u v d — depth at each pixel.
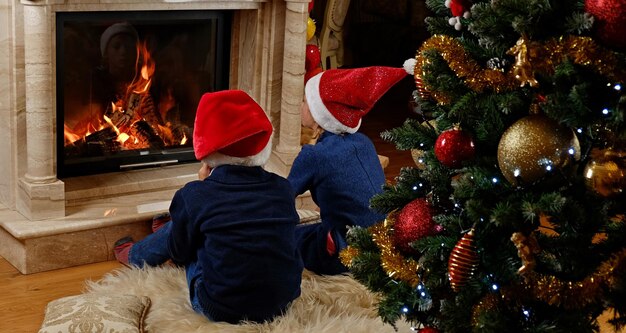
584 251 1.60
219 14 3.47
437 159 1.75
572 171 1.54
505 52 1.60
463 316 1.65
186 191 2.32
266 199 2.31
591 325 1.64
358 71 2.66
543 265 1.63
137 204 3.21
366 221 2.64
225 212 2.27
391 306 1.76
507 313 1.66
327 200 2.66
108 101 3.34
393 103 5.36
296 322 2.32
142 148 3.45
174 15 3.32
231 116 2.29
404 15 5.87
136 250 2.76
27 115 2.91
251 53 3.52
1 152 3.04
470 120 1.65
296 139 3.52
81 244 3.01
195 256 2.45
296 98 3.46
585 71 1.53
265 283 2.28
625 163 1.50
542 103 1.50
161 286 2.58
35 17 2.81
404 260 1.78
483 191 1.60
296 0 3.32
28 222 2.96
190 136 3.57
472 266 1.59
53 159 3.06
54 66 3.05
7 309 2.68
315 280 2.63
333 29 4.50
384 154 4.35
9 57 2.90
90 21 3.13
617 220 1.83
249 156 2.32
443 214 1.73
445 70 1.67
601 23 1.44
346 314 2.43
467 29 1.71
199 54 3.50
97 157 3.33
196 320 2.35
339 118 2.66
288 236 2.33
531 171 1.50
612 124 1.48
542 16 1.50
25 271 2.93
